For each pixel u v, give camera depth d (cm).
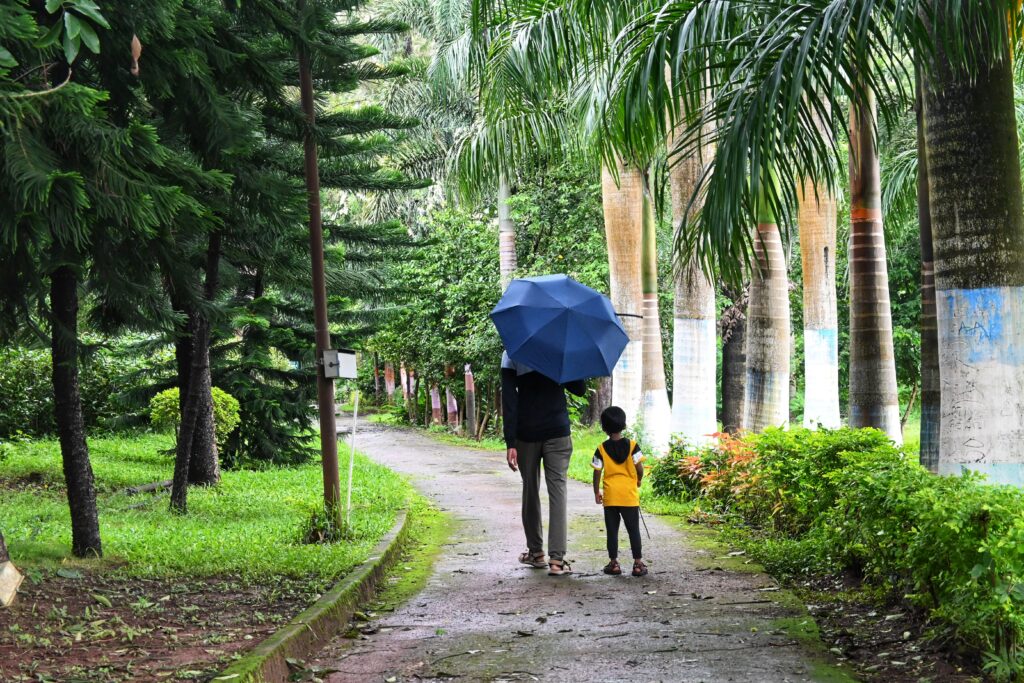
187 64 757
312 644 624
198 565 864
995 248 680
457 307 3203
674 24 822
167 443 2555
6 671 511
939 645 545
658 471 1469
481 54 1412
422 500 1567
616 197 2069
